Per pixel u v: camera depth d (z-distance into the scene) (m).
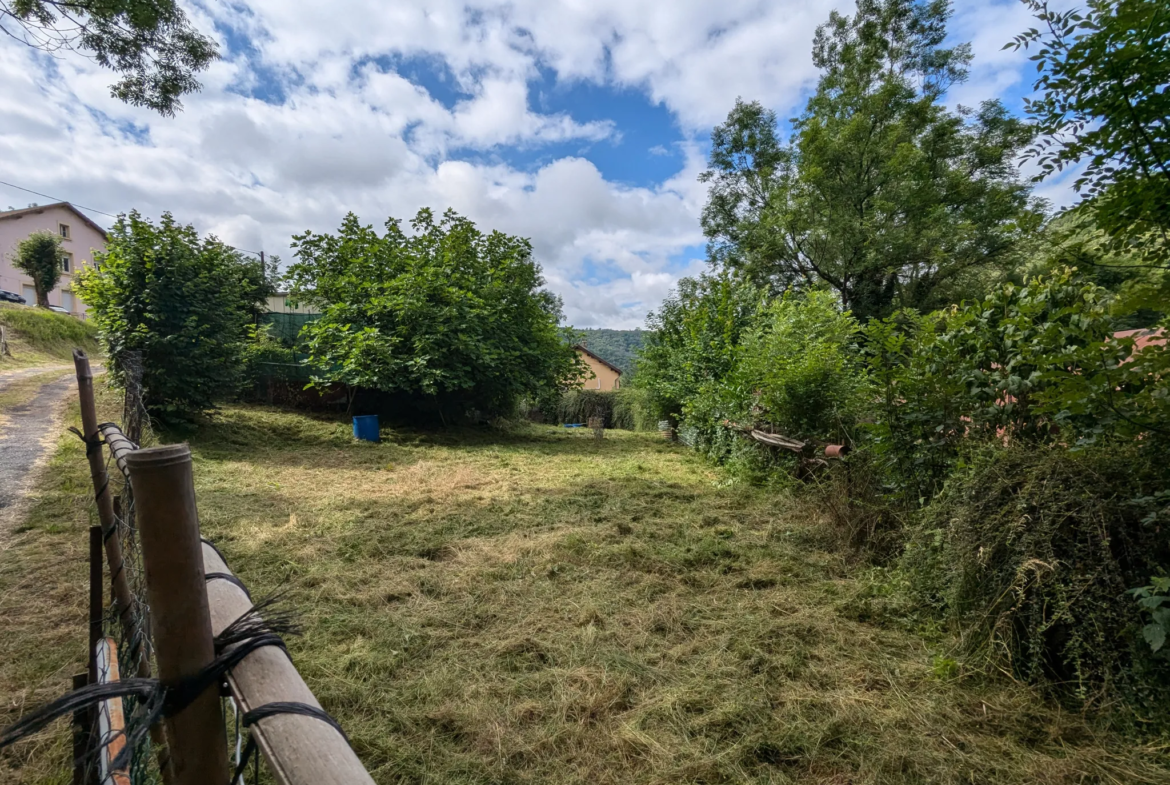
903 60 16.47
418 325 11.12
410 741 2.07
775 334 7.90
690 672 2.54
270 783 1.73
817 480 5.42
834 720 2.14
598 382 34.31
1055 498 2.44
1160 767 1.88
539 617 3.10
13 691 2.29
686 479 7.34
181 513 0.62
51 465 5.86
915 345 3.81
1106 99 1.94
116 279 8.29
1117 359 2.18
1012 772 1.88
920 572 3.17
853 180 14.71
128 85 5.27
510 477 7.24
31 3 4.52
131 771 1.07
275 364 12.39
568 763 1.98
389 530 4.73
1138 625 2.09
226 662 0.65
